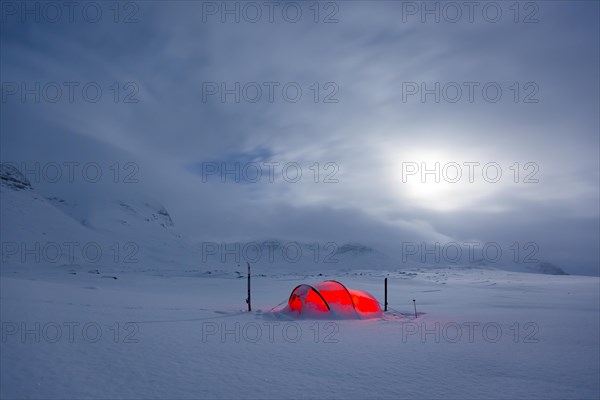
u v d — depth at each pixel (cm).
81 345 1030
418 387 770
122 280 6353
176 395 691
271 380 796
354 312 1859
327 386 766
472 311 2230
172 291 4319
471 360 998
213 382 771
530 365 949
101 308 1775
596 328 1570
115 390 707
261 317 1841
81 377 771
